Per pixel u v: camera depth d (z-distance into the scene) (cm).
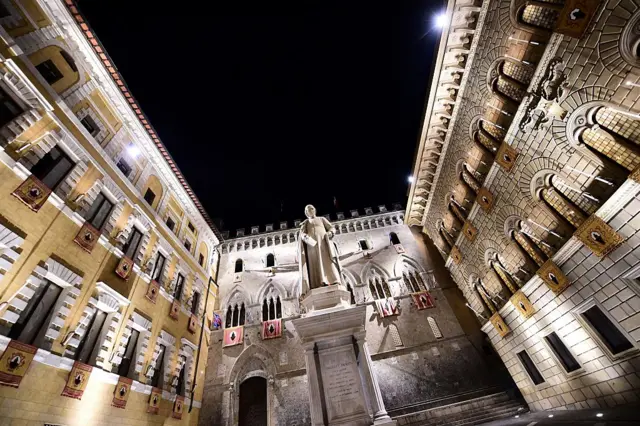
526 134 1605
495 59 1686
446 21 1792
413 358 2992
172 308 2161
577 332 1597
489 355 2989
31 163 1247
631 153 1209
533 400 2028
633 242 1251
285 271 3734
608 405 1472
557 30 1309
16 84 1210
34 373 1109
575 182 1434
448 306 3334
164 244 2225
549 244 1666
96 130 1739
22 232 1159
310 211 1348
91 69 1706
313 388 862
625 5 1097
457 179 2372
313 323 930
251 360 3072
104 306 1532
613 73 1177
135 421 1582
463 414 2316
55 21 1482
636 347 1320
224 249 4025
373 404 823
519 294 1927
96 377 1388
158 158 2306
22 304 1112
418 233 3972
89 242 1483
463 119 2105
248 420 2845
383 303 3338
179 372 2197
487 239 2152
